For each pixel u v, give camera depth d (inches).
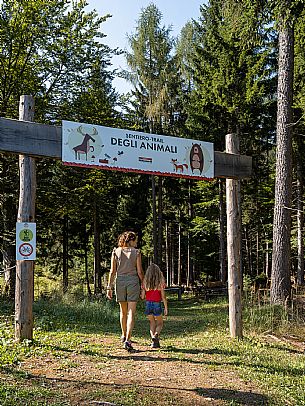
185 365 242.4
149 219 1209.4
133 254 276.4
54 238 1088.2
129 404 177.9
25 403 170.2
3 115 611.8
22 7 602.2
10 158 607.8
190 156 326.0
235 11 522.3
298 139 821.9
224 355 273.1
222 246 871.7
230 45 768.9
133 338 330.3
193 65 917.2
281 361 274.4
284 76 504.4
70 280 1346.0
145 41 921.5
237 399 193.5
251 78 774.5
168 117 936.3
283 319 391.5
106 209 1006.4
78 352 258.8
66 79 668.7
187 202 1174.3
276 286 489.7
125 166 300.2
